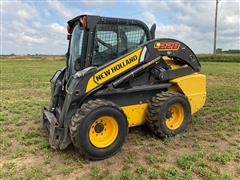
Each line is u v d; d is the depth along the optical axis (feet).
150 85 17.57
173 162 14.19
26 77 57.26
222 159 14.12
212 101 28.86
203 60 125.59
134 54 16.28
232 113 23.52
